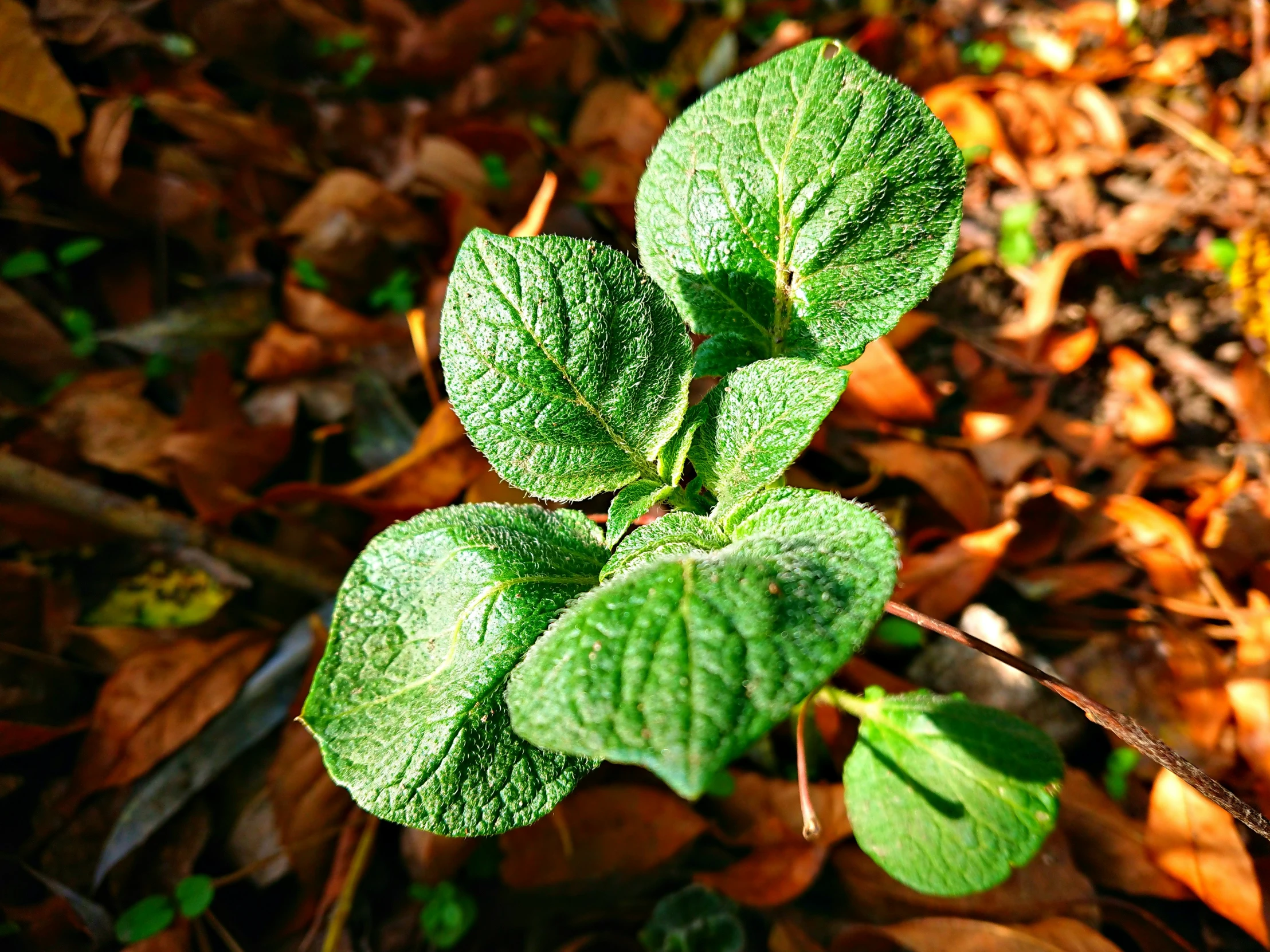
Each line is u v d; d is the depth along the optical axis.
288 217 0.30
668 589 0.12
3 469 0.22
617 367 0.15
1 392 0.26
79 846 0.21
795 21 0.40
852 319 0.16
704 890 0.21
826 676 0.11
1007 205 0.34
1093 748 0.22
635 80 0.39
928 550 0.24
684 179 0.16
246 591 0.24
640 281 0.15
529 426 0.15
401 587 0.15
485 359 0.14
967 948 0.19
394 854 0.22
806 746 0.21
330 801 0.21
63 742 0.22
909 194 0.15
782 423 0.14
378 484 0.24
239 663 0.23
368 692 0.14
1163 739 0.21
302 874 0.21
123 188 0.29
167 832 0.21
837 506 0.13
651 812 0.21
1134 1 0.38
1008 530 0.23
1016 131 0.35
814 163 0.15
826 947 0.20
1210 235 0.31
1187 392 0.27
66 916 0.20
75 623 0.23
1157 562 0.23
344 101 0.36
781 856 0.21
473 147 0.33
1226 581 0.24
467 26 0.37
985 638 0.23
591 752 0.11
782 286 0.16
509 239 0.14
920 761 0.17
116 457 0.25
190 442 0.24
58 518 0.23
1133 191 0.33
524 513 0.16
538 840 0.21
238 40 0.35
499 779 0.14
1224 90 0.36
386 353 0.28
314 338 0.27
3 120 0.28
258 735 0.22
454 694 0.14
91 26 0.31
